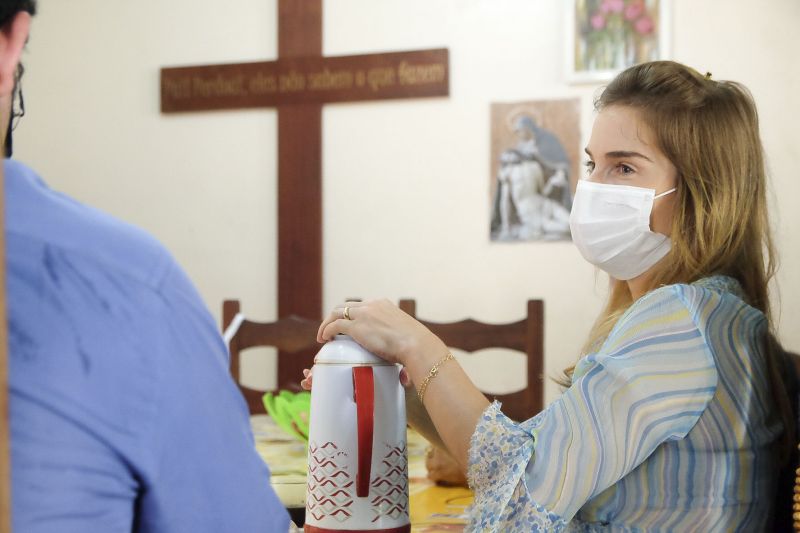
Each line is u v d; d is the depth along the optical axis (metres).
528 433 0.99
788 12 3.14
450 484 1.46
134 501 0.64
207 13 3.71
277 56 3.62
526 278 3.39
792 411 1.09
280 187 3.60
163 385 0.64
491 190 3.42
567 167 3.36
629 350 1.00
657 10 3.24
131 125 3.78
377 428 1.02
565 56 3.32
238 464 0.69
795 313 3.10
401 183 3.51
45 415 0.59
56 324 0.61
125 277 0.64
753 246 1.13
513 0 3.40
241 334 2.37
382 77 3.49
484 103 3.43
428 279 3.49
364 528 1.01
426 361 1.06
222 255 3.70
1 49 0.66
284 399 1.70
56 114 3.83
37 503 0.58
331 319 1.12
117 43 3.79
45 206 0.65
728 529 1.00
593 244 1.16
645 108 1.11
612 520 1.01
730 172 1.09
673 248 1.11
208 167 3.71
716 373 1.00
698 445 0.99
